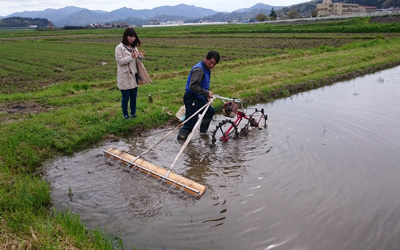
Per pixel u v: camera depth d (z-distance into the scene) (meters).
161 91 11.16
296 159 6.27
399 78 15.48
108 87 13.10
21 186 4.70
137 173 5.66
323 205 4.71
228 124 8.50
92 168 5.90
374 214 4.49
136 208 4.66
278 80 13.84
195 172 5.78
